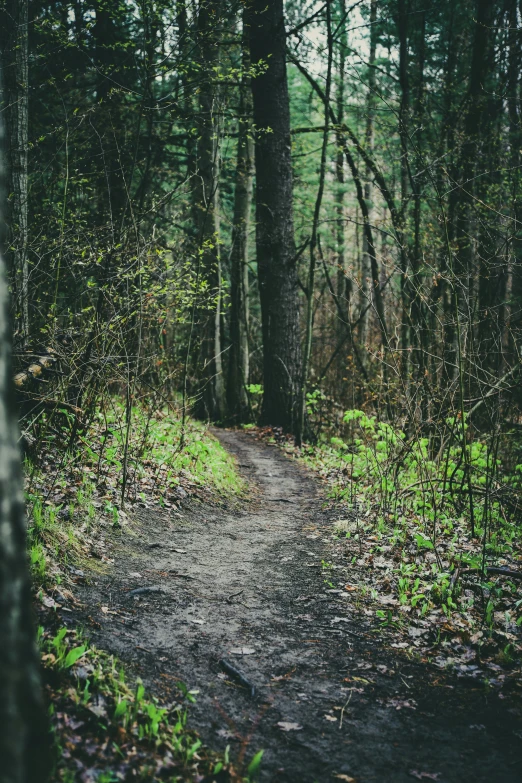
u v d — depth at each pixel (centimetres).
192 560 577
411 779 290
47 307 779
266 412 1659
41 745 149
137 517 639
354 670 394
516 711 354
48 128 1029
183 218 1591
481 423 945
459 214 1265
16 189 728
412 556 600
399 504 774
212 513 763
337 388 2022
